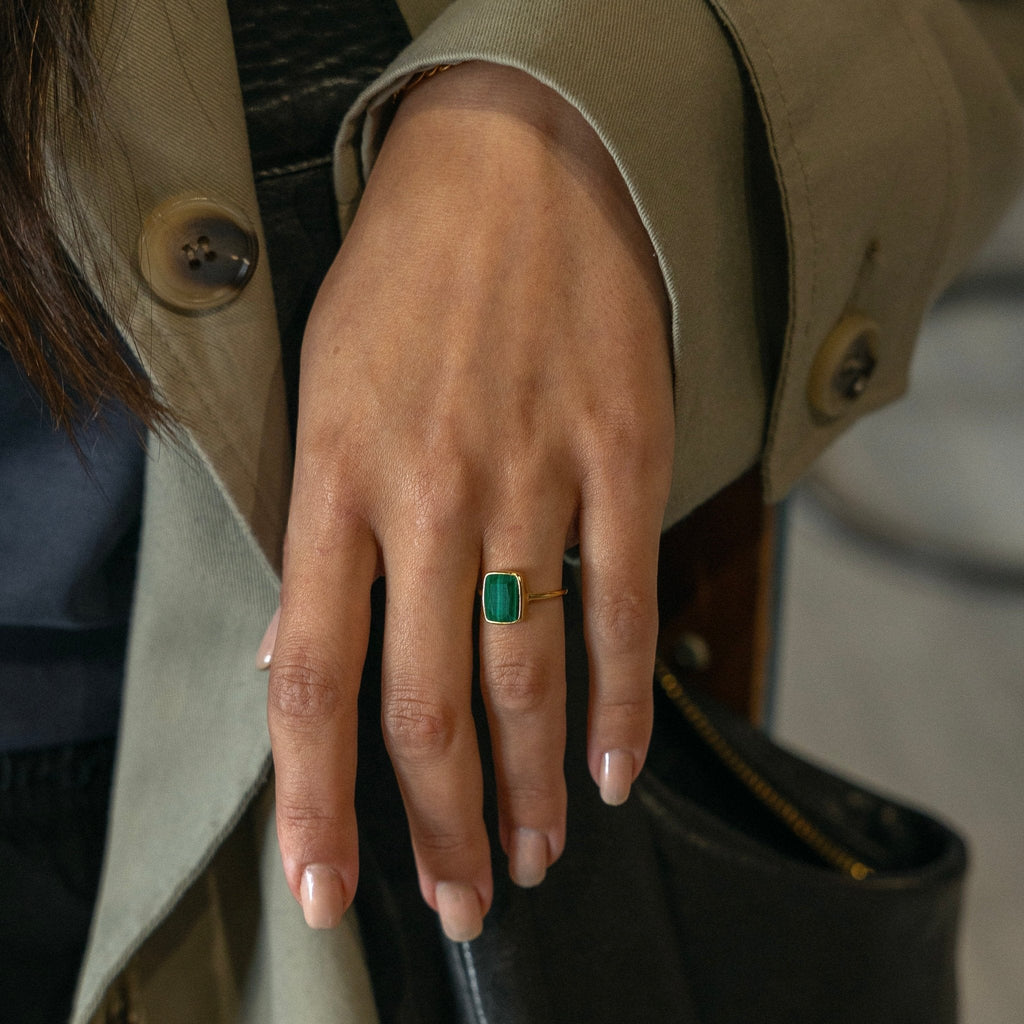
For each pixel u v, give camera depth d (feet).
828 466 5.54
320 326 1.44
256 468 1.52
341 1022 1.57
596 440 1.40
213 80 1.45
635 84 1.43
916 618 4.88
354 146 1.51
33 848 1.82
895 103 1.56
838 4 1.53
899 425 5.64
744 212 1.52
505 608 1.39
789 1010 1.81
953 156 1.61
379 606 1.51
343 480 1.40
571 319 1.42
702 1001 1.80
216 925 1.70
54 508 1.59
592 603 1.41
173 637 1.63
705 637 2.13
